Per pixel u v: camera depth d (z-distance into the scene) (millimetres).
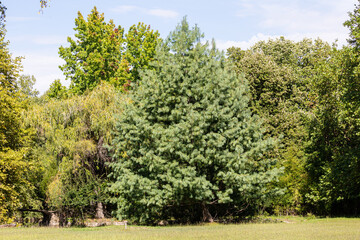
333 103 26172
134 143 22156
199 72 21469
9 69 24062
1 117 22469
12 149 24359
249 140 21016
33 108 26797
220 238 12617
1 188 21859
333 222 19656
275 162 22531
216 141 19922
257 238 12531
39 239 13422
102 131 25438
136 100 22875
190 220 25000
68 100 26766
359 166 23125
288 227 17141
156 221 24531
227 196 20781
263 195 22844
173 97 21219
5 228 23344
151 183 20719
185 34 22672
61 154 25391
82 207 25000
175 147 20062
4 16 14328
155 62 22844
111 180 26531
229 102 21922
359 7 23500
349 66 23609
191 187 19625
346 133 26047
